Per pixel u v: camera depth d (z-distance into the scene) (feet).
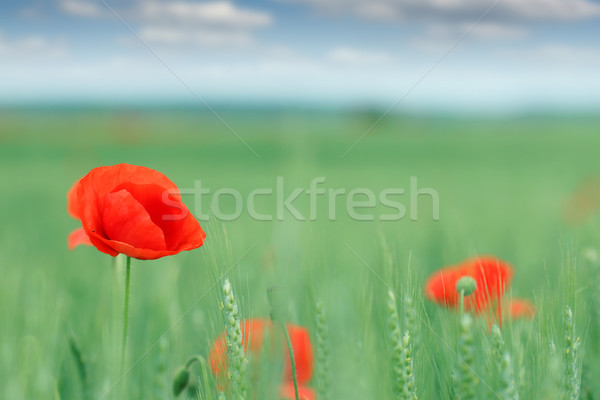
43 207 25.71
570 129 119.65
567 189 22.45
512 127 126.11
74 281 8.92
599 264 7.43
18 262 9.21
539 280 8.14
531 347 7.17
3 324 7.43
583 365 7.27
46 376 7.21
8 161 61.05
